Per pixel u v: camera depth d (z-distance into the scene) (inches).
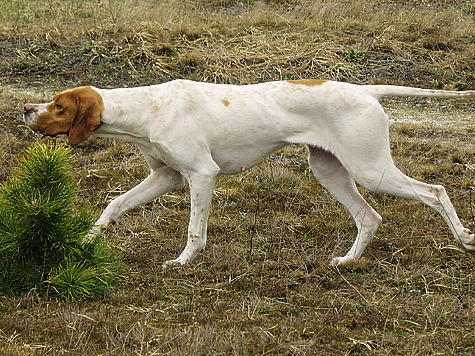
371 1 534.6
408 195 167.0
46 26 441.7
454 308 146.6
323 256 184.1
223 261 176.9
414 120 335.6
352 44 432.8
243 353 119.9
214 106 168.6
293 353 120.8
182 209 231.1
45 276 147.9
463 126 322.7
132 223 210.8
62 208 150.6
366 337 130.7
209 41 431.2
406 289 159.9
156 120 167.3
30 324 129.9
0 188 153.9
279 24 465.4
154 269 172.4
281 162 273.1
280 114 168.9
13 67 384.8
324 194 238.8
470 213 215.3
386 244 192.9
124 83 374.0
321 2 511.8
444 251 186.4
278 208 227.5
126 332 127.3
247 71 388.8
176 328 131.1
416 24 461.1
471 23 479.8
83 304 143.6
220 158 173.5
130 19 456.4
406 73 399.2
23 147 276.8
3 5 507.8
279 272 169.9
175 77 381.7
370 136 163.6
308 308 146.6
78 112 164.6
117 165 266.2
